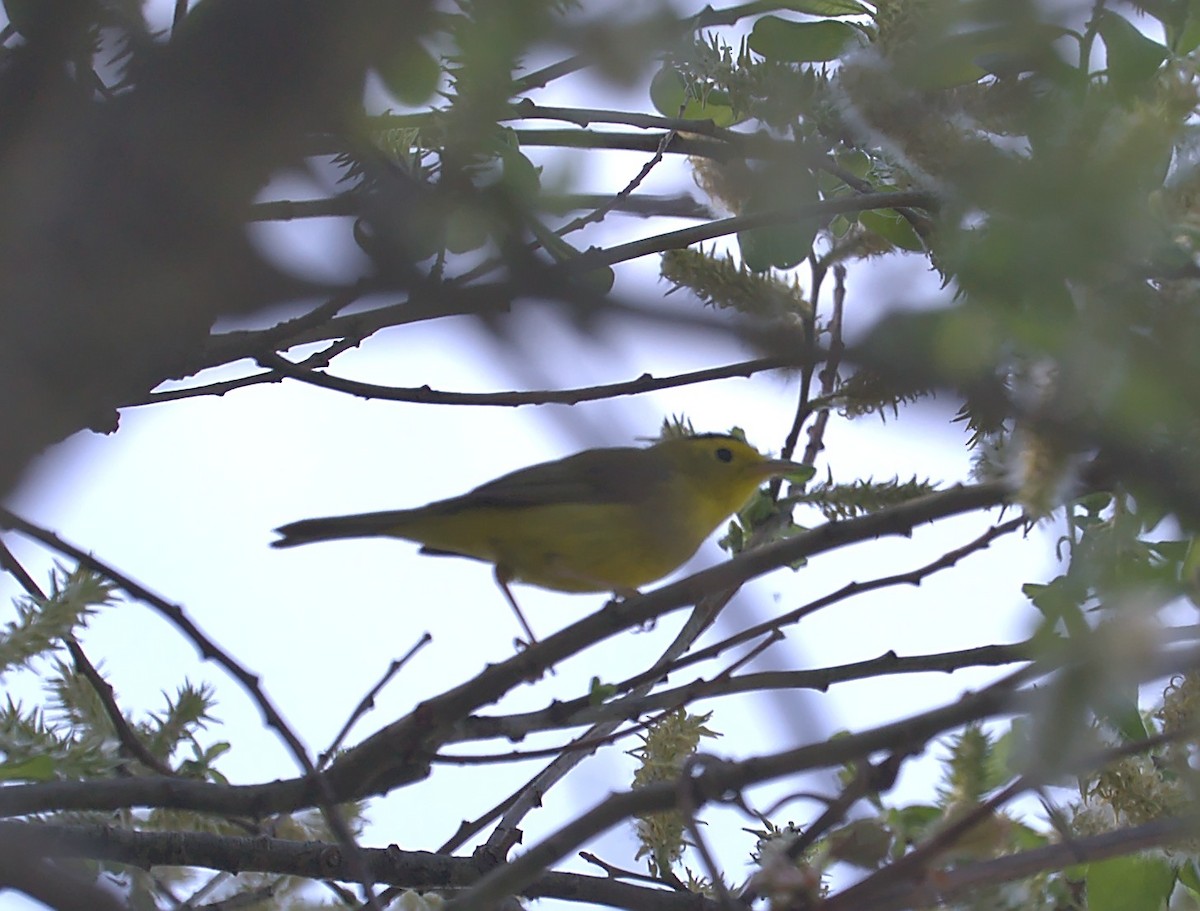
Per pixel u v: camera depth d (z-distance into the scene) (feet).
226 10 12.58
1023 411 14.17
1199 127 19.10
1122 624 15.76
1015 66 20.30
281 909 31.63
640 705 26.68
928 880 18.28
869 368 13.39
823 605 25.55
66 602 26.25
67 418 12.76
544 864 19.65
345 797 27.63
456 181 16.80
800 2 30.45
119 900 19.45
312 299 13.21
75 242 12.26
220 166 12.48
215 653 23.20
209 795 27.35
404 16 13.03
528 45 13.89
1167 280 16.80
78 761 29.76
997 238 14.14
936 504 22.63
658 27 13.73
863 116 18.48
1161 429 13.98
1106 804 25.17
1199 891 29.96
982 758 20.84
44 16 13.76
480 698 27.07
